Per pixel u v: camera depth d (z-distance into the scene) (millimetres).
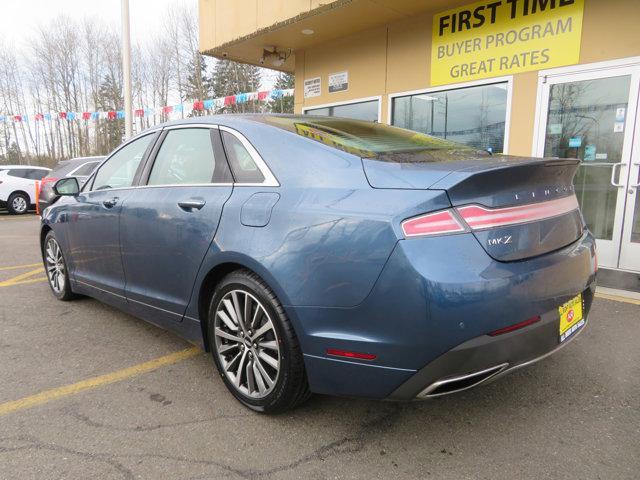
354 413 2578
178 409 2641
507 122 6145
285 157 2539
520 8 5875
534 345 2088
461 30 6488
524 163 2127
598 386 2824
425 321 1899
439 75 6816
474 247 1952
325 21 7238
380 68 7602
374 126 3215
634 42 5066
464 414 2553
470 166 2141
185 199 2914
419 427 2441
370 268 2006
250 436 2377
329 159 2385
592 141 5461
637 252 5215
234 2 8266
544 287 2090
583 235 2578
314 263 2172
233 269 2645
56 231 4418
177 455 2229
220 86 32844
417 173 2092
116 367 3180
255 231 2434
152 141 3510
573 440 2312
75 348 3496
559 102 5688
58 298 4691
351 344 2094
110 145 39406
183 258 2867
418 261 1906
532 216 2162
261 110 28859
